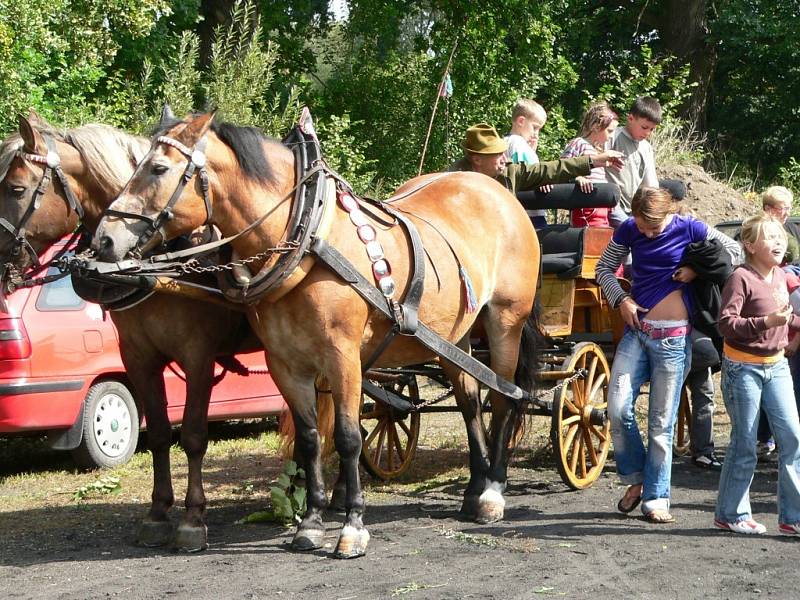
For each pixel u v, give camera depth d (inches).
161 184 189.6
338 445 201.5
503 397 244.1
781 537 208.1
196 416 213.2
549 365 290.5
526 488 271.0
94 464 311.0
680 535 211.0
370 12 765.9
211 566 198.5
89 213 216.2
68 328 303.6
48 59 482.3
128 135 221.1
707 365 279.7
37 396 291.9
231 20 700.0
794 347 233.1
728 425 373.1
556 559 194.4
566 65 782.5
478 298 233.3
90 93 559.8
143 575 193.5
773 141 1055.0
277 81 724.0
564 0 815.1
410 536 218.7
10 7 428.1
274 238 197.3
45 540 227.5
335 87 762.8
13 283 208.8
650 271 219.8
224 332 216.4
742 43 951.6
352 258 201.6
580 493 263.0
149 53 589.0
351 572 189.9
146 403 220.1
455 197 241.9
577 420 270.1
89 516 252.5
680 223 219.1
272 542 218.2
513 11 724.7
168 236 192.9
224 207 197.5
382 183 676.1
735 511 210.5
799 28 944.9
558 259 273.4
